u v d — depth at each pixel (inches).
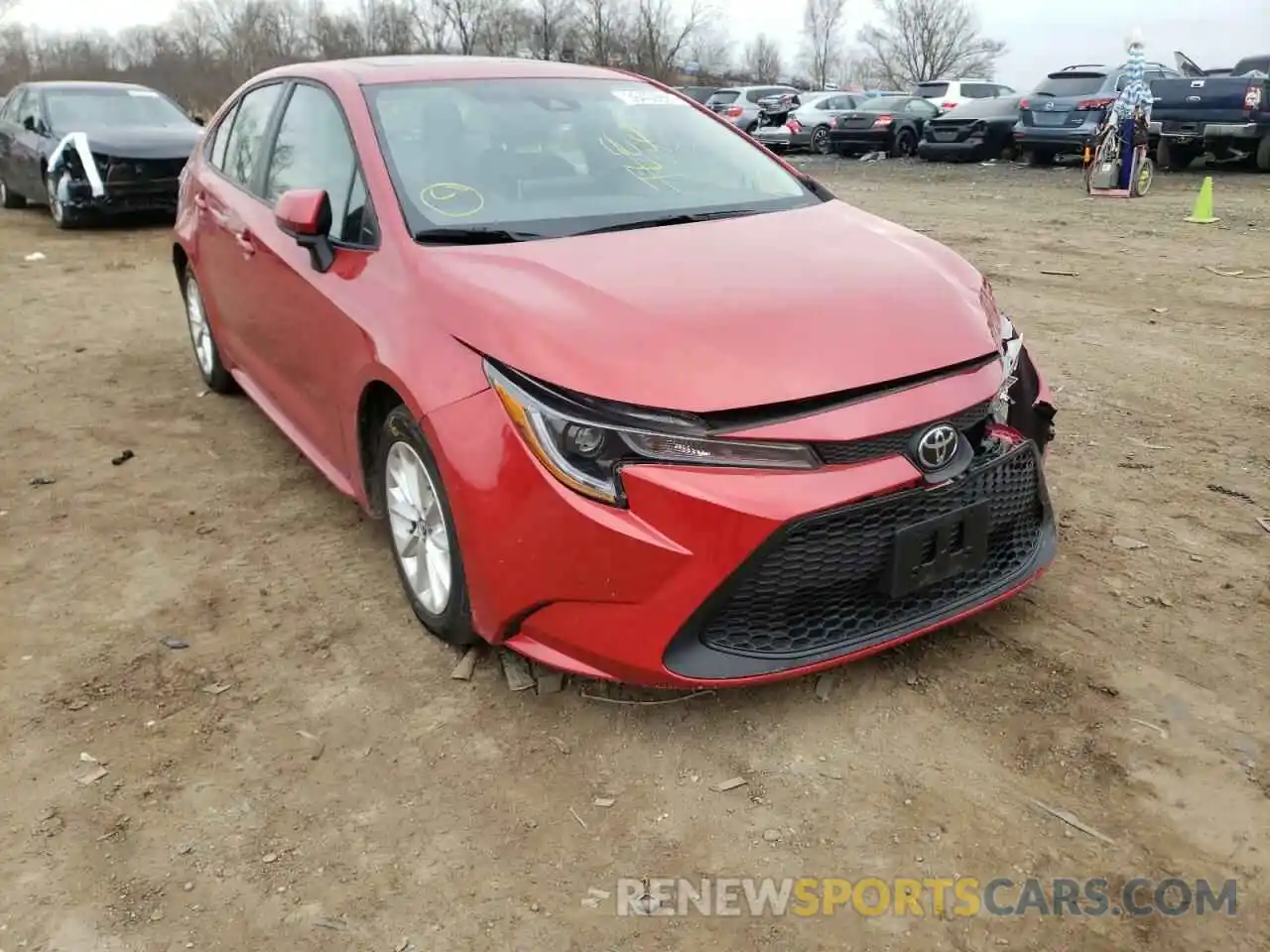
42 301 316.5
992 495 113.8
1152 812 99.1
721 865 95.0
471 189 138.1
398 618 135.3
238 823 100.7
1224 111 615.8
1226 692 115.6
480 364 108.3
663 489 97.9
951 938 87.0
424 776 106.4
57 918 90.4
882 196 560.1
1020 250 376.2
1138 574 140.3
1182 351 242.2
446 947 87.1
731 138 168.2
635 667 103.4
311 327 144.2
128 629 134.1
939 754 107.6
